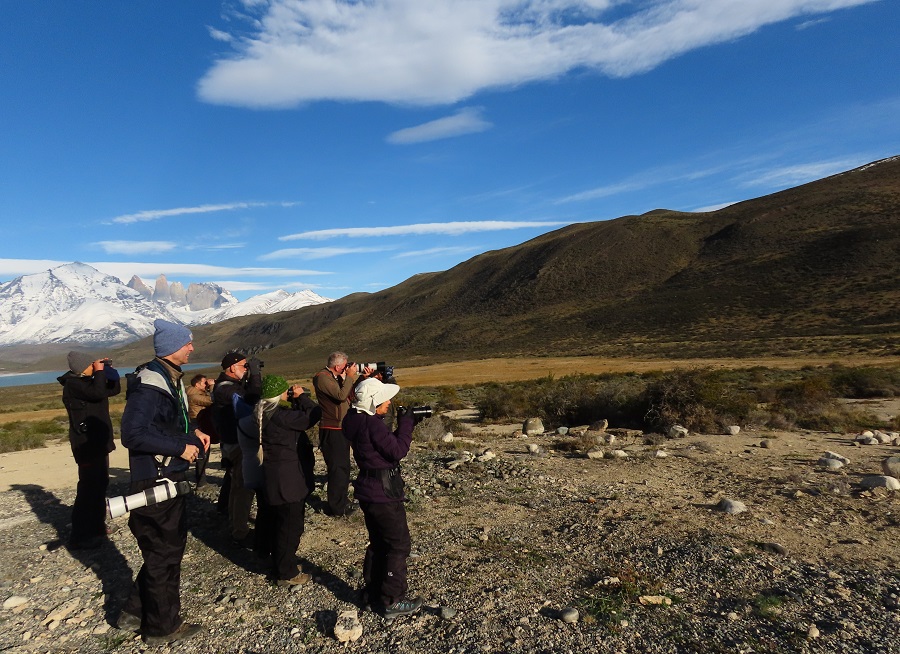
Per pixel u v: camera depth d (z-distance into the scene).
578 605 3.90
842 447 10.00
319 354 155.25
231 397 5.61
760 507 6.07
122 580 4.83
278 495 4.42
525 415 17.00
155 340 3.93
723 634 3.46
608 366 51.59
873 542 4.94
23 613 4.24
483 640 3.49
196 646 3.64
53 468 11.23
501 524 5.84
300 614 4.02
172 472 3.81
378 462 3.94
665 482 7.40
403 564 3.94
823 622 3.58
